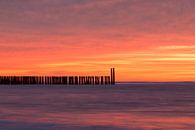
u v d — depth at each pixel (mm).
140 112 41250
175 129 30484
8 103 52469
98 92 85312
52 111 42344
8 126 31672
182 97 65688
